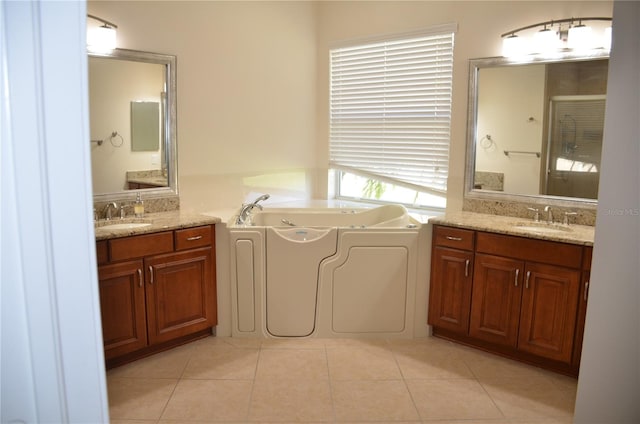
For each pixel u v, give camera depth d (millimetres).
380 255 3301
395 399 2607
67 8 636
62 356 680
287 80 4359
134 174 3400
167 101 3529
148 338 2996
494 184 3545
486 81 3508
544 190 3314
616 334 1104
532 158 3344
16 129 624
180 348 3201
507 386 2756
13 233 640
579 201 3162
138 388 2699
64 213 659
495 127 3494
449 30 3666
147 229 2902
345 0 4301
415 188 4102
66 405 692
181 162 3684
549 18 3180
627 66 1038
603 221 1092
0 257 639
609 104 1061
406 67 4027
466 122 3643
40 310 661
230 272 3316
